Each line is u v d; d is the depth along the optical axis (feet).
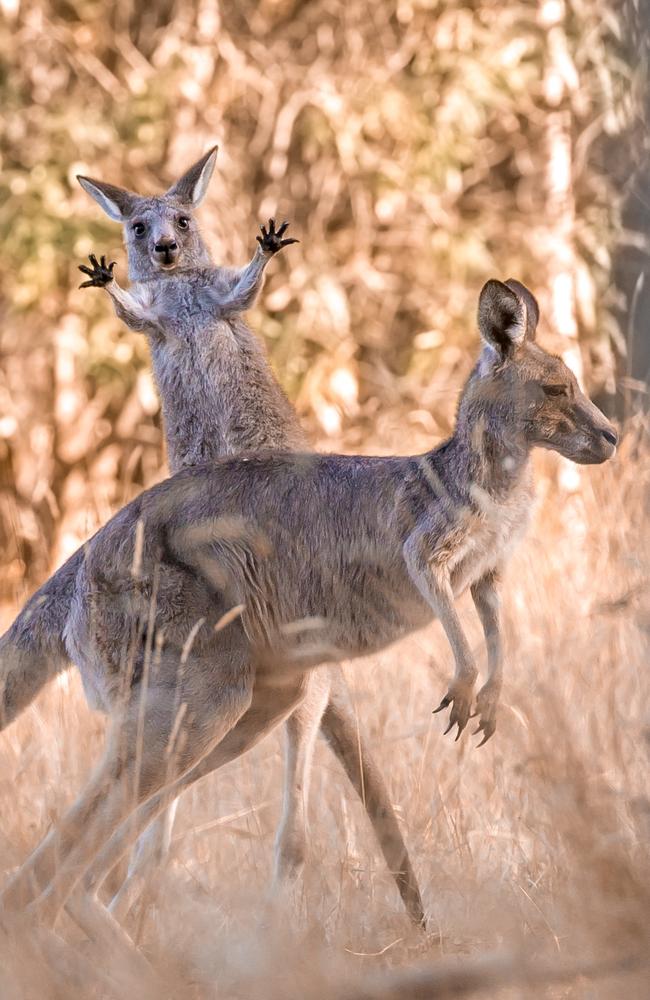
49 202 69.62
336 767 35.22
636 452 43.73
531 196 74.64
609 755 26.81
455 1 72.74
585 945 22.61
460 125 71.87
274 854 30.76
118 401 71.41
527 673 28.37
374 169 72.95
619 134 40.11
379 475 28.37
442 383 70.03
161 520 28.45
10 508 69.56
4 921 24.85
